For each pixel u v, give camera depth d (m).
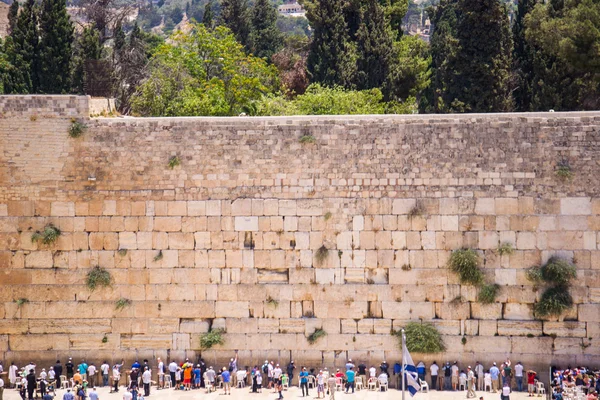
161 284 91.75
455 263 89.06
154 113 128.50
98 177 92.00
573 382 83.81
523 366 89.06
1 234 92.25
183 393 88.75
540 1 144.50
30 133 92.06
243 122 91.19
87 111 92.19
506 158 89.19
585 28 121.69
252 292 91.38
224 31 146.38
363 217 90.38
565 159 88.69
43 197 92.25
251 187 91.19
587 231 88.38
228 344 91.56
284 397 86.81
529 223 88.94
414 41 162.12
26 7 145.62
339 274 90.69
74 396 84.94
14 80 142.00
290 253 91.00
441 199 89.69
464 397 86.06
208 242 91.50
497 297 89.25
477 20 127.06
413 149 89.94
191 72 137.50
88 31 149.12
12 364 92.44
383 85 146.62
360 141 90.44
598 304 88.25
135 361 92.06
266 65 163.88
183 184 91.56
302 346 91.00
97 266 92.06
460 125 89.62
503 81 127.81
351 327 90.62
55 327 92.44
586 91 129.62
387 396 86.69
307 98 131.62
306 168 90.81
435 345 89.12
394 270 90.19
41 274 92.25
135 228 91.81
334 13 145.38
